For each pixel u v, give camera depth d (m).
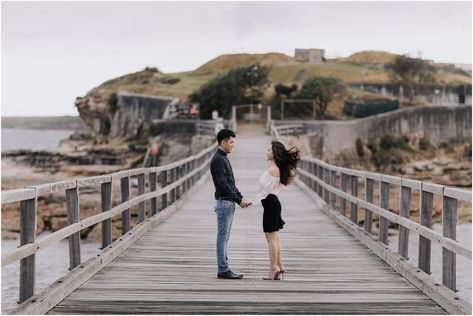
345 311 8.24
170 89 145.12
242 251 12.94
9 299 24.19
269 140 52.28
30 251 7.57
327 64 163.12
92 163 96.50
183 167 23.77
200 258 11.82
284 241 14.15
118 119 127.62
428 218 9.73
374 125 100.25
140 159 97.94
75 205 9.56
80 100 146.25
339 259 11.95
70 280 8.92
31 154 93.56
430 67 144.88
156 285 9.55
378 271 10.80
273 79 155.75
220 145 10.13
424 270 9.91
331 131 83.94
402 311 8.23
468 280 33.28
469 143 110.81
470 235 54.81
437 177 102.94
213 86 98.62
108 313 8.02
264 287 9.55
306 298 8.88
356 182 15.84
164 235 14.52
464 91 141.12
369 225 14.12
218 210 10.11
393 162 99.62
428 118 108.25
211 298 8.84
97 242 48.38
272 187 10.12
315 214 19.16
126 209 13.10
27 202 7.73
